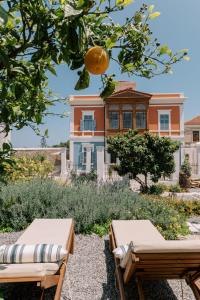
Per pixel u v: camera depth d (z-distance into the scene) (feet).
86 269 13.37
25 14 4.30
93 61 3.76
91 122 77.87
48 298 10.62
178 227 20.57
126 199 25.23
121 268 10.92
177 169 66.13
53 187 25.61
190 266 9.38
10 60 4.30
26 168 35.45
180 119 75.92
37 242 12.47
